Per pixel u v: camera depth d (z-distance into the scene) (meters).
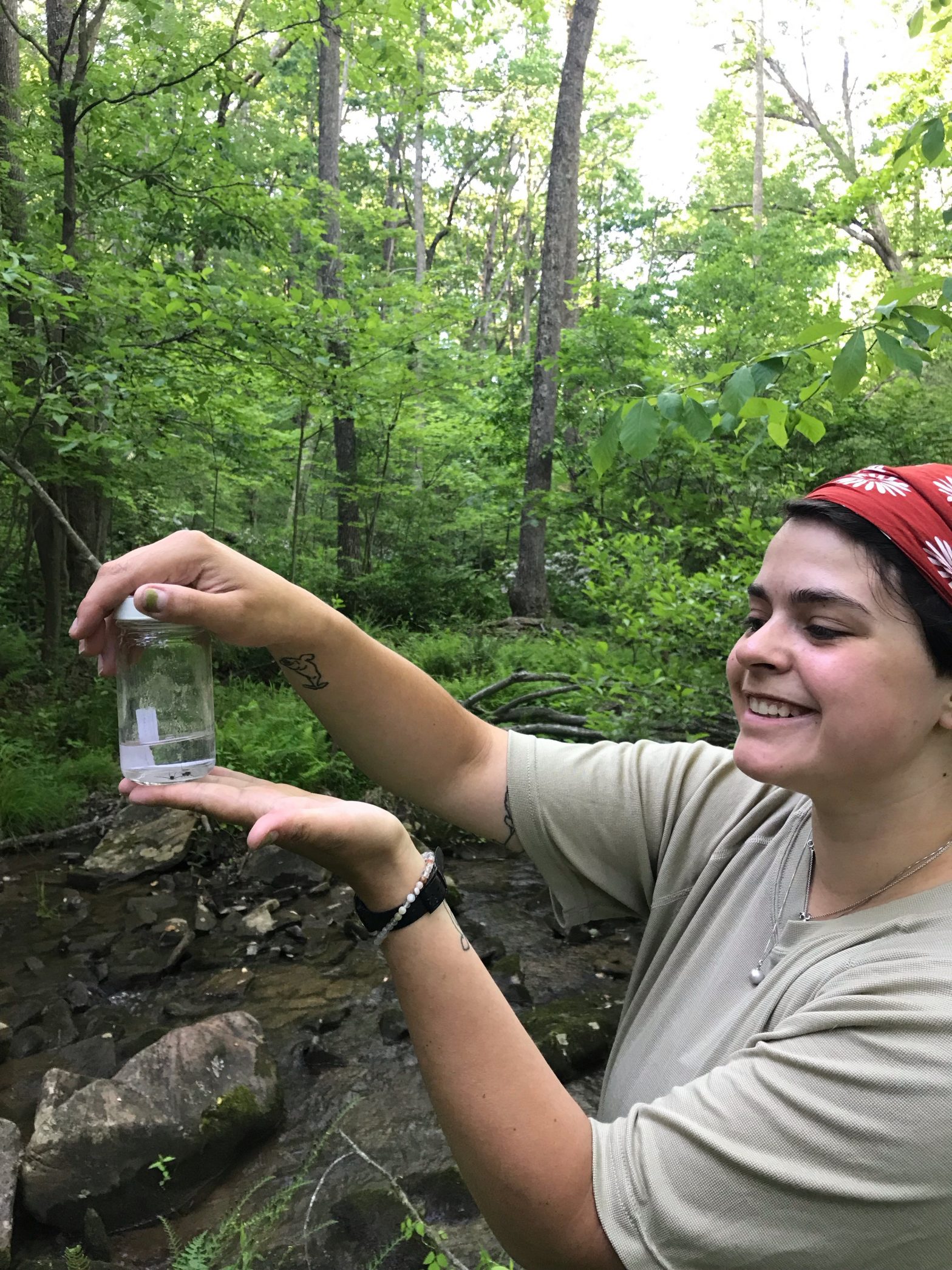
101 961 3.95
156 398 6.20
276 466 11.75
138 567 1.08
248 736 6.29
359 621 11.73
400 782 1.28
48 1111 2.64
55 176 7.40
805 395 2.12
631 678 4.30
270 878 4.84
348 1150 2.78
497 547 15.46
